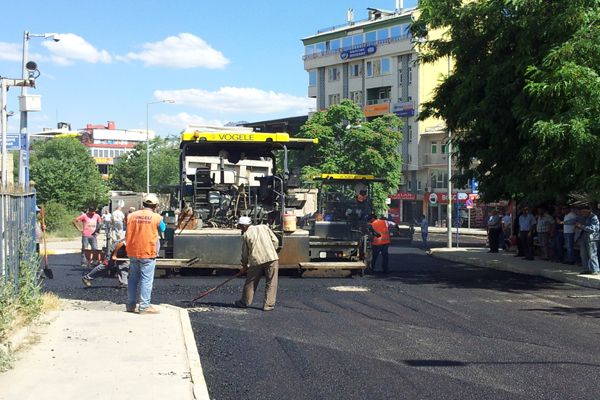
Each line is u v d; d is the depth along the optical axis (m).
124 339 7.96
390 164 50.19
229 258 14.70
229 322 9.71
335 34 71.25
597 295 13.29
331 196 20.30
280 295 12.56
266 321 9.84
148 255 9.88
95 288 13.09
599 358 7.69
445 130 20.30
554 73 14.94
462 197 38.03
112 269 15.44
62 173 46.91
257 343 8.33
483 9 17.55
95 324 8.85
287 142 15.84
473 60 18.94
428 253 27.08
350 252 16.34
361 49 68.00
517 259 21.36
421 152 63.28
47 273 14.78
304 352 7.87
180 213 14.98
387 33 66.31
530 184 17.05
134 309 10.05
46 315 9.15
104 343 7.71
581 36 15.36
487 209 58.28
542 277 16.84
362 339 8.62
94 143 148.25
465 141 20.30
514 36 17.19
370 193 20.67
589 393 6.28
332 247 16.20
